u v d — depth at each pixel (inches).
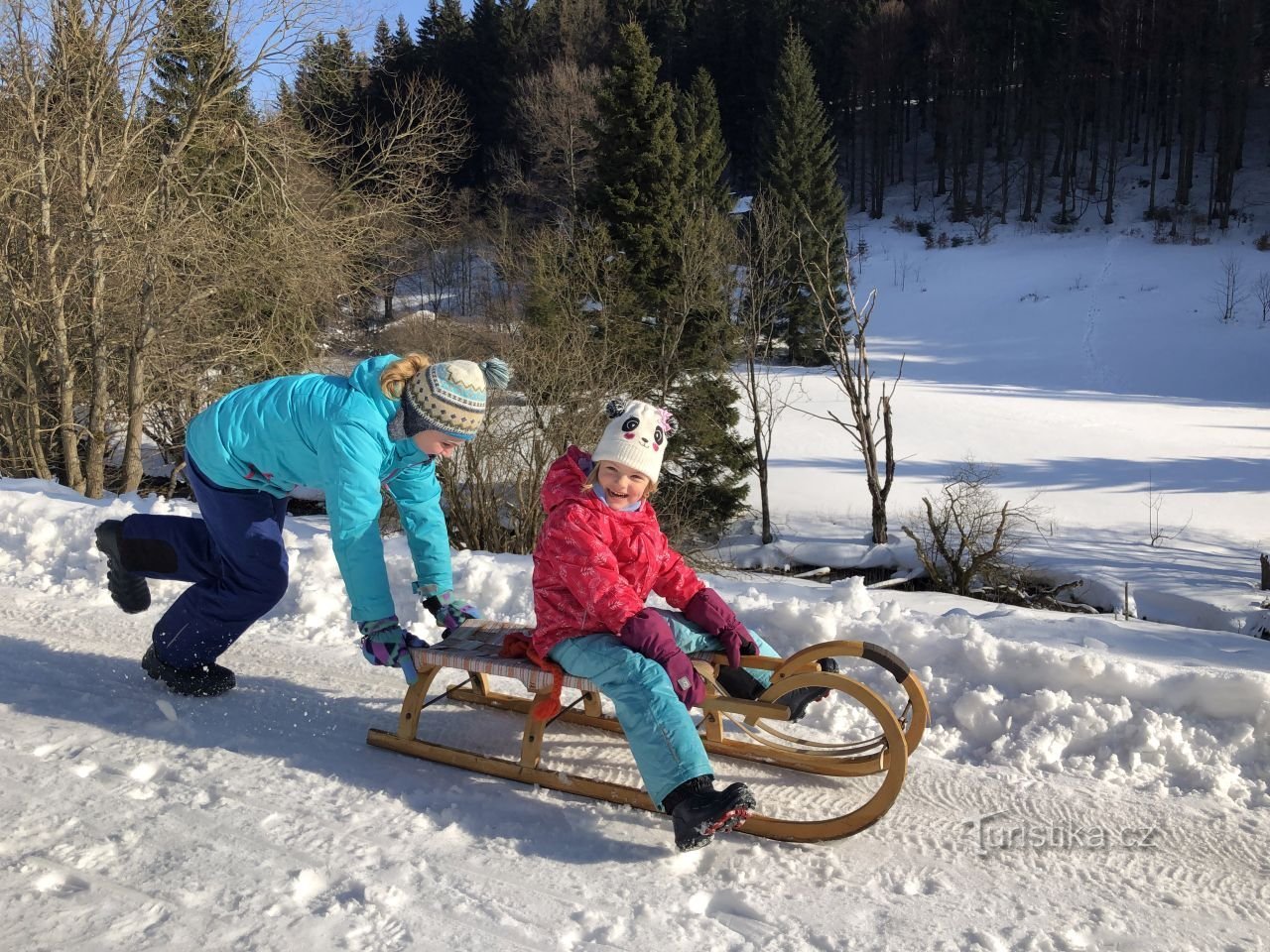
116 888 107.8
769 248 927.0
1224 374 1437.0
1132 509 848.9
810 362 1368.1
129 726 149.4
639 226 888.3
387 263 754.2
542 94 1471.5
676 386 850.8
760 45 2224.4
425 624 200.5
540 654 130.7
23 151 583.2
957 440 1067.9
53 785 130.0
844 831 120.6
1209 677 148.4
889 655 131.6
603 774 139.9
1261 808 133.0
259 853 115.6
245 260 628.4
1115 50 2272.4
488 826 124.6
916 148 2522.1
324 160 693.9
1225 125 2042.3
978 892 113.3
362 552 134.7
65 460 649.6
